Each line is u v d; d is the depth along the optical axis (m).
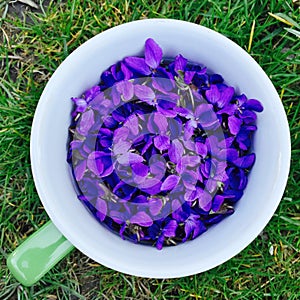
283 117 0.18
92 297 0.23
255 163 0.19
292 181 0.23
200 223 0.18
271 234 0.23
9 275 0.23
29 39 0.23
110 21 0.23
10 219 0.23
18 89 0.23
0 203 0.23
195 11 0.23
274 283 0.24
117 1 0.23
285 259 0.24
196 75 0.18
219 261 0.17
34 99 0.23
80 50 0.17
